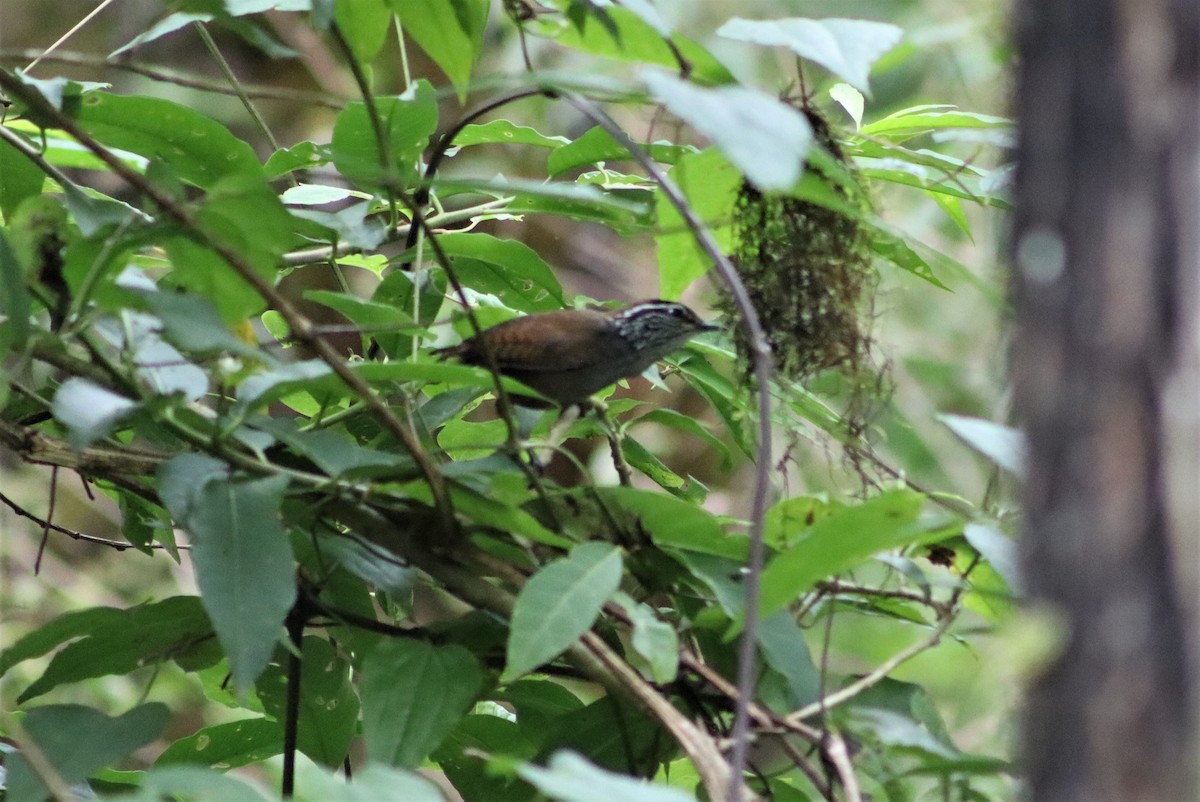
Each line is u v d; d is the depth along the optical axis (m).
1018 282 4.04
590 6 6.12
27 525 15.31
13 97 6.76
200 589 5.31
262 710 7.68
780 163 4.26
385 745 5.58
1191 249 3.69
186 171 7.50
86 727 5.65
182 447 6.96
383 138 6.23
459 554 6.13
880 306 9.94
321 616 6.96
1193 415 3.66
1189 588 3.67
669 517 5.97
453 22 6.66
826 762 5.67
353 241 7.05
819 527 5.05
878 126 7.64
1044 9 3.96
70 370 6.21
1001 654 3.88
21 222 6.07
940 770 5.66
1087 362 3.78
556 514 6.25
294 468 6.70
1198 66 3.73
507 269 8.38
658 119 7.25
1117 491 3.72
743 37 6.05
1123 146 3.77
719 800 5.18
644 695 5.61
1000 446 5.50
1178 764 3.67
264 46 6.48
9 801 5.38
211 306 5.47
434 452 6.72
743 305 5.59
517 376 8.88
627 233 7.70
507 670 5.11
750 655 4.93
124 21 17.30
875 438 8.70
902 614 6.78
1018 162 4.07
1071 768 3.78
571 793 3.64
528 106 16.70
